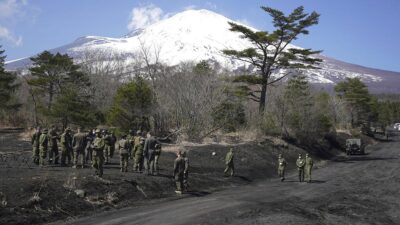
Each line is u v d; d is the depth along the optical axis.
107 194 16.44
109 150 23.22
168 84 38.09
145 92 34.19
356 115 86.88
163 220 13.77
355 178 28.88
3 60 51.50
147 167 20.39
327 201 19.53
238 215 15.05
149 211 15.30
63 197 14.86
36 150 20.91
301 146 45.41
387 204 19.62
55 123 37.06
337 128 76.12
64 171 18.38
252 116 43.62
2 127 48.75
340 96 87.25
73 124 37.94
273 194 20.89
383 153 54.50
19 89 57.06
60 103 36.50
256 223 14.00
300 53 44.50
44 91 49.38
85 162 22.31
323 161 42.69
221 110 39.28
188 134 35.41
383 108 127.81
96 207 15.30
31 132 38.53
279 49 46.78
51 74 48.19
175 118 36.25
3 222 12.29
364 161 43.03
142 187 18.39
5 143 31.64
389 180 27.81
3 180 15.12
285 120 46.03
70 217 13.98
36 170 18.41
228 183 24.34
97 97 46.50
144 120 34.66
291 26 42.94
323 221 15.50
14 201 13.57
